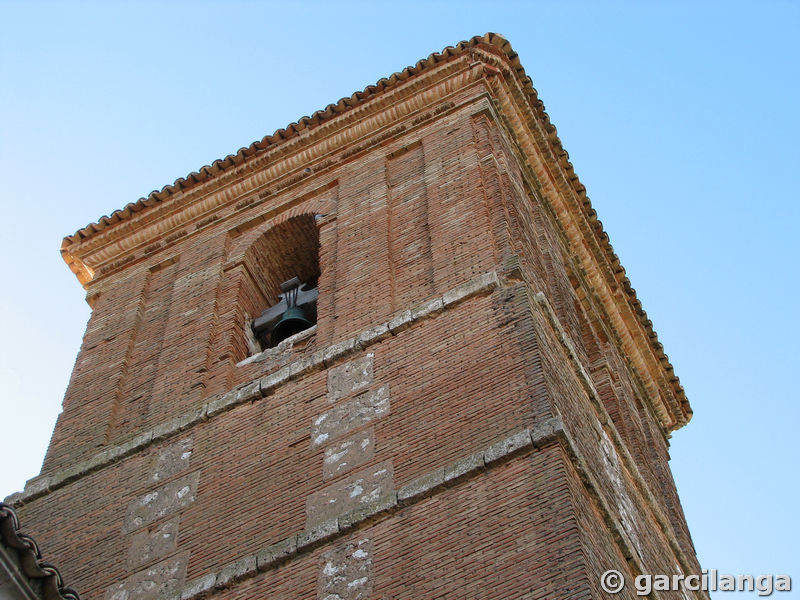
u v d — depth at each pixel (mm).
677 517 25844
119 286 27844
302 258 27469
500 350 18922
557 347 20328
